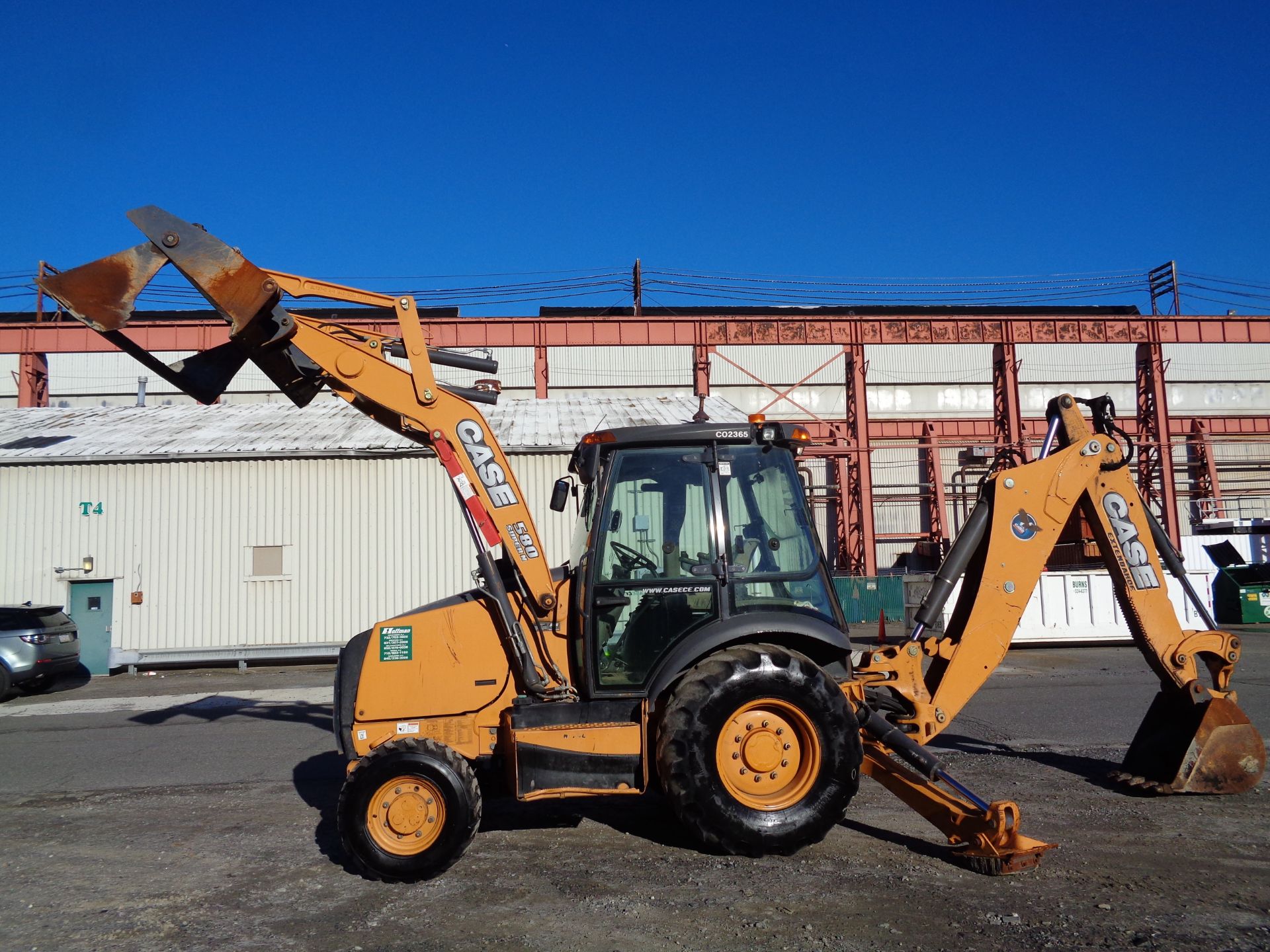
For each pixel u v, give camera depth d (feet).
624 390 117.39
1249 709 31.68
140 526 58.49
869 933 13.37
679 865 16.65
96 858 18.31
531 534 18.01
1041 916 13.91
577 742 16.92
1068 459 20.36
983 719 31.65
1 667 44.19
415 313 18.69
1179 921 13.64
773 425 18.35
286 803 22.44
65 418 70.33
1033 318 94.94
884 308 127.44
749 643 17.70
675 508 18.04
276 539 59.06
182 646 57.93
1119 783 21.63
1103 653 55.16
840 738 16.60
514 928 13.98
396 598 59.11
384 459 59.98
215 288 17.57
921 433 118.42
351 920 14.51
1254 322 97.50
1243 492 118.93
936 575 19.83
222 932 14.23
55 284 17.26
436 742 16.93
